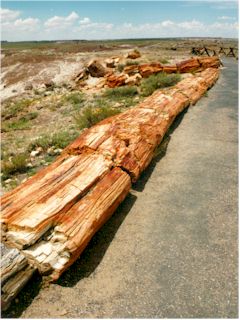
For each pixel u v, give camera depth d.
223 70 19.41
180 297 3.42
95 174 4.83
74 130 9.89
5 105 19.08
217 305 3.32
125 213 4.93
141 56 26.81
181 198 5.27
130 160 5.52
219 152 7.02
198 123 8.96
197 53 34.47
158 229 4.51
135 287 3.56
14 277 3.32
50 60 40.41
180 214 4.84
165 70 17.36
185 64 17.52
